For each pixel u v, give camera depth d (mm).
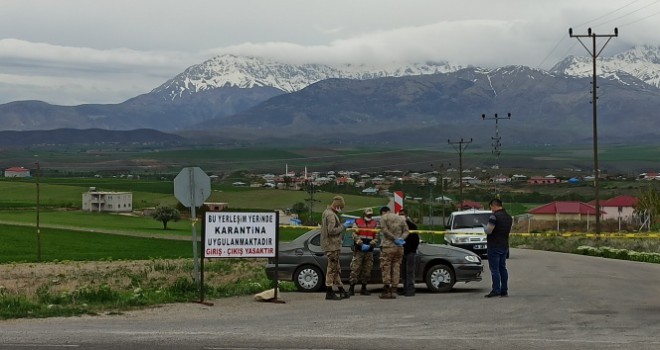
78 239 80438
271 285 24219
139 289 21016
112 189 194250
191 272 30891
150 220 137125
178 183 21984
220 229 20125
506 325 16312
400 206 28219
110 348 13445
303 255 23719
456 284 26391
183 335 14945
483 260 41000
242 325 16438
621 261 39469
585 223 114062
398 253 21672
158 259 46531
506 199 165750
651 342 14055
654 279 27609
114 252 62844
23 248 68250
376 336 14836
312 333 15258
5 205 150750
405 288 22500
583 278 27875
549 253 48625
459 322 16797
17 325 16422
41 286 26203
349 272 23641
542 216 124812
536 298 21312
